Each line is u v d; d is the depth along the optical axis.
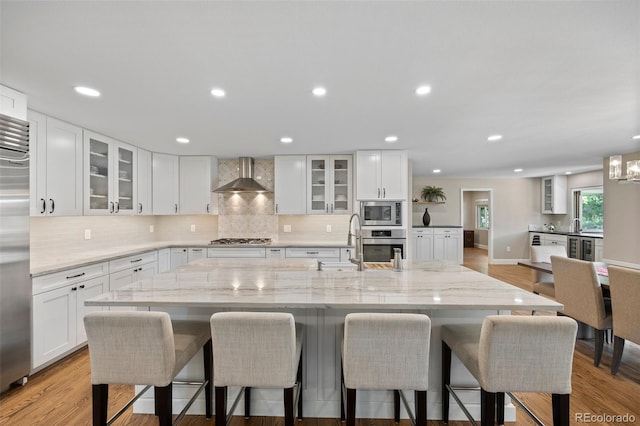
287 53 1.75
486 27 1.52
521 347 1.41
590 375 2.53
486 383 1.44
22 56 1.76
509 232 7.84
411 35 1.58
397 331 1.44
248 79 2.08
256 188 4.57
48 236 3.16
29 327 2.38
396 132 3.44
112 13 1.39
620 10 1.38
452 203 8.09
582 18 1.44
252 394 2.09
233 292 1.80
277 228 5.08
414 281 2.08
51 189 2.81
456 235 7.12
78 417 2.02
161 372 1.49
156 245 4.38
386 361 1.46
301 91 2.28
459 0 1.33
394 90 2.27
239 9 1.38
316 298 1.68
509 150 4.42
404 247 4.35
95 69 1.93
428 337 1.45
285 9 1.38
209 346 2.04
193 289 1.87
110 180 3.62
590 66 1.91
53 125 2.84
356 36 1.59
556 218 7.62
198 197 4.75
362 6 1.37
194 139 3.76
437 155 4.80
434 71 1.98
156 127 3.21
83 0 1.30
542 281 3.99
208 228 5.11
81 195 3.17
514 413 2.00
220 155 4.80
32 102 2.47
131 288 1.89
